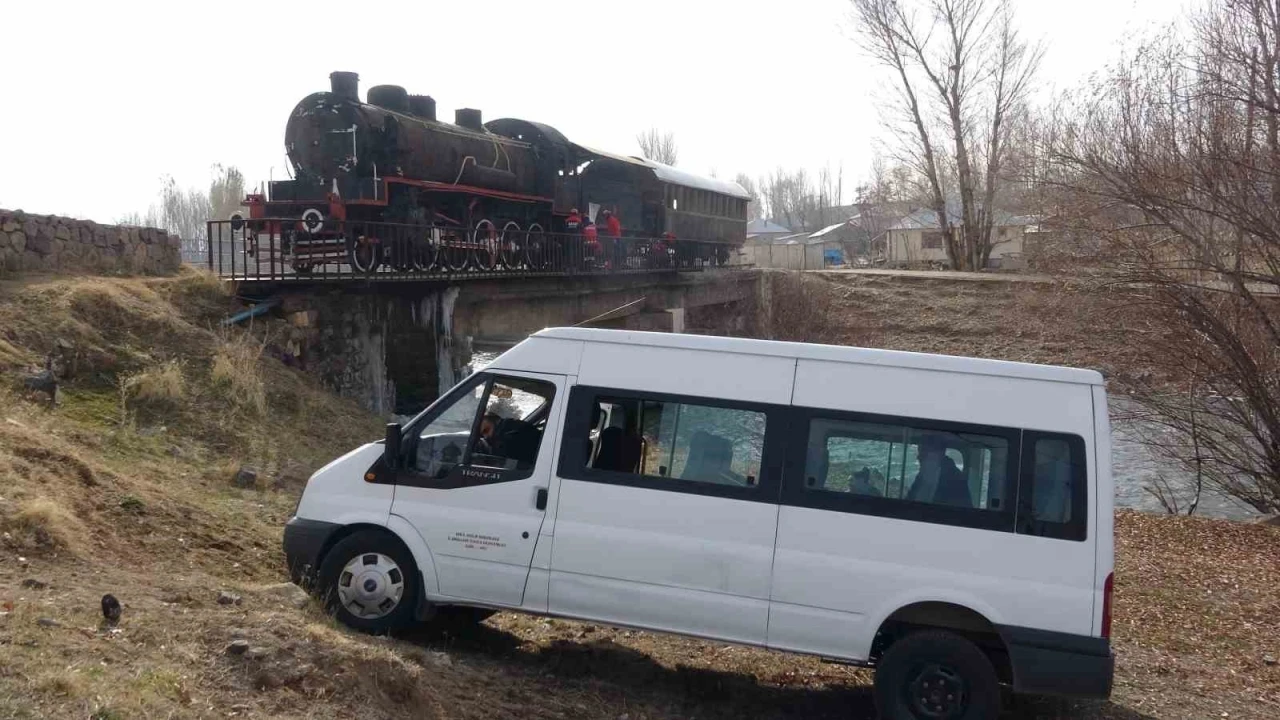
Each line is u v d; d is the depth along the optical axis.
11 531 6.38
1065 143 18.56
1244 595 11.10
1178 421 19.25
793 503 6.24
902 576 6.05
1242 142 15.99
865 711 6.72
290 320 16.02
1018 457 6.04
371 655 5.34
